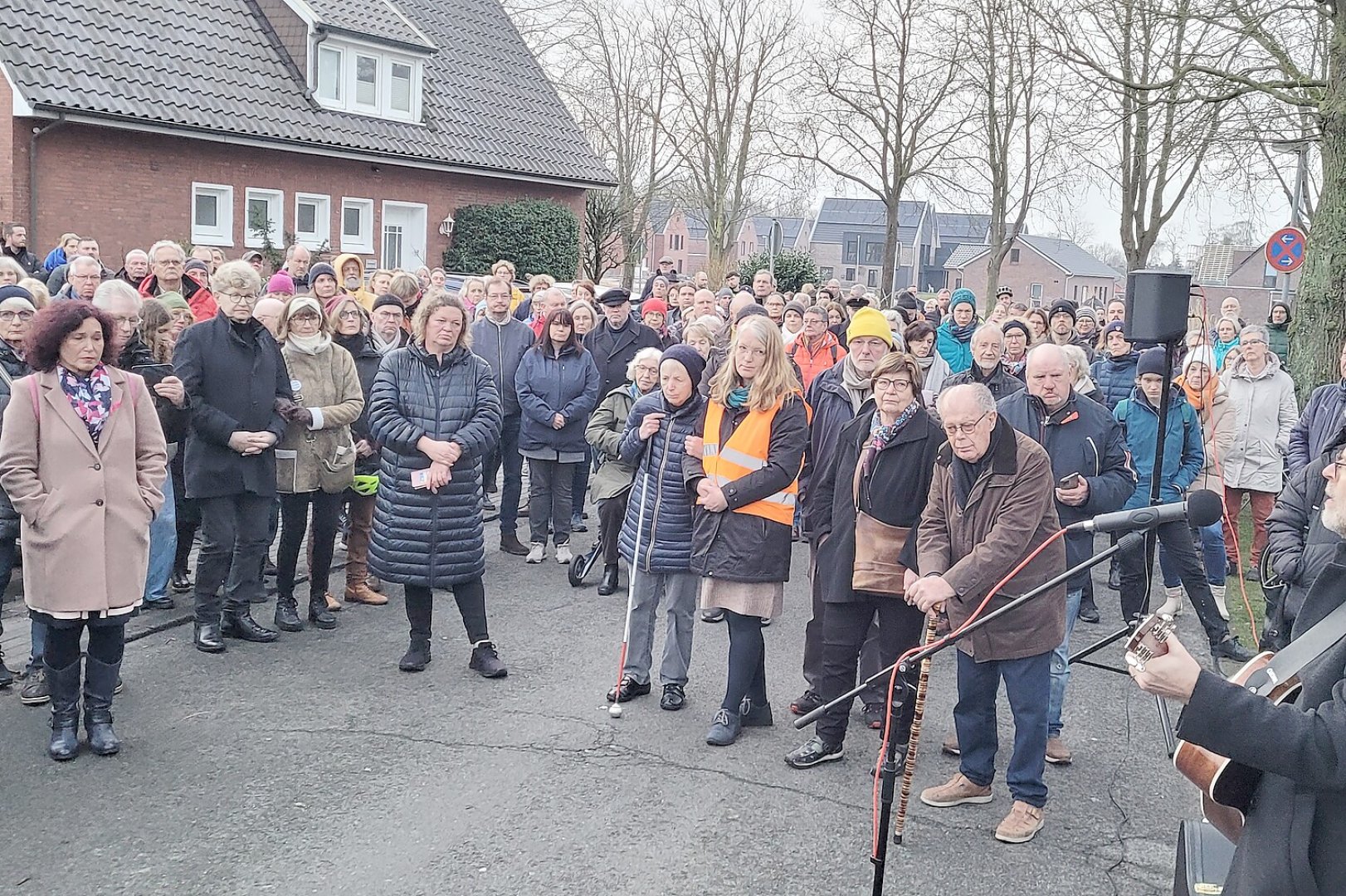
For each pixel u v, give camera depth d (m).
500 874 4.47
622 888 4.41
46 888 4.24
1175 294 5.36
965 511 4.96
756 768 5.57
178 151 20.75
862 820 5.08
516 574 9.01
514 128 27.64
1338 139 11.90
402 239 25.62
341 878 4.39
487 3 29.83
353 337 7.99
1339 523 2.66
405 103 25.33
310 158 23.09
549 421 9.16
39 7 19.48
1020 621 4.88
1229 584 9.45
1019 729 4.96
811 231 93.69
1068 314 11.02
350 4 24.28
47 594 5.20
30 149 18.77
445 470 6.33
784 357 5.86
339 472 7.26
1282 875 2.54
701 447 5.96
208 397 6.65
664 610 8.34
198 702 6.05
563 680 6.65
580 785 5.28
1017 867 4.71
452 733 5.80
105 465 5.35
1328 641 2.60
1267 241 17.56
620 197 39.91
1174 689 2.55
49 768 5.21
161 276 8.73
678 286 14.01
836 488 5.66
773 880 4.52
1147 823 5.18
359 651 6.96
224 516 6.74
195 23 21.98
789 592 9.01
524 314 12.63
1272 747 2.46
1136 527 3.87
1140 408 8.04
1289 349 12.45
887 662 5.61
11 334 6.07
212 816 4.83
